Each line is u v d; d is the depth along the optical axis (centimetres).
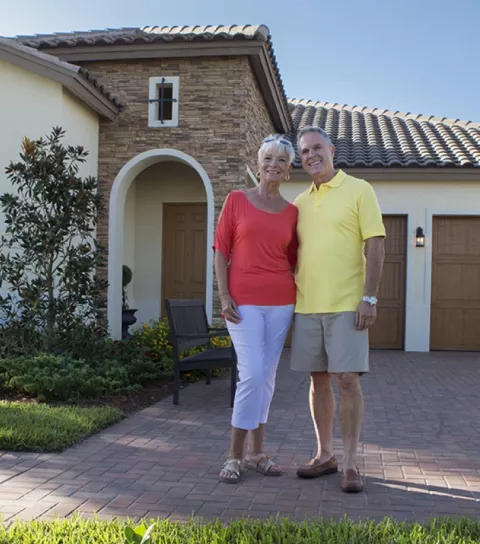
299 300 389
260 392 376
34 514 322
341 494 359
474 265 1132
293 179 1141
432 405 638
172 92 942
